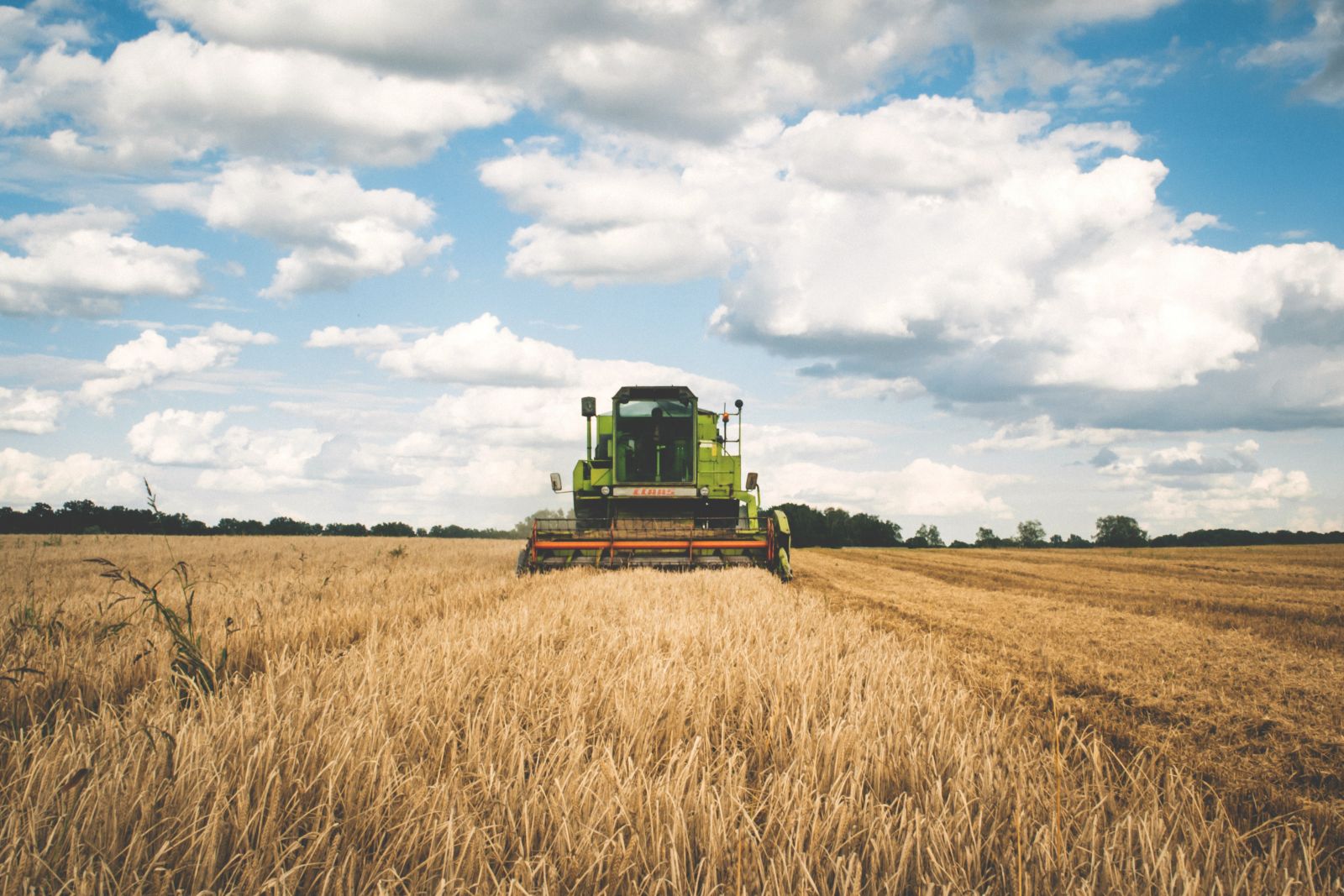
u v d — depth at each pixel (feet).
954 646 30.66
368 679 15.08
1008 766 11.94
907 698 15.49
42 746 10.79
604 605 30.55
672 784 10.51
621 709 13.99
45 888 7.72
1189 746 16.90
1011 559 133.08
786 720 13.84
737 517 55.67
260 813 9.21
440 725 13.10
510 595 37.14
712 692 15.79
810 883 8.22
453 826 9.00
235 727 11.60
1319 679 24.66
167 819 8.73
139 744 10.82
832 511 331.16
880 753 12.00
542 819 9.80
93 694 15.96
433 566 65.92
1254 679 24.58
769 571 50.52
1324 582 75.61
